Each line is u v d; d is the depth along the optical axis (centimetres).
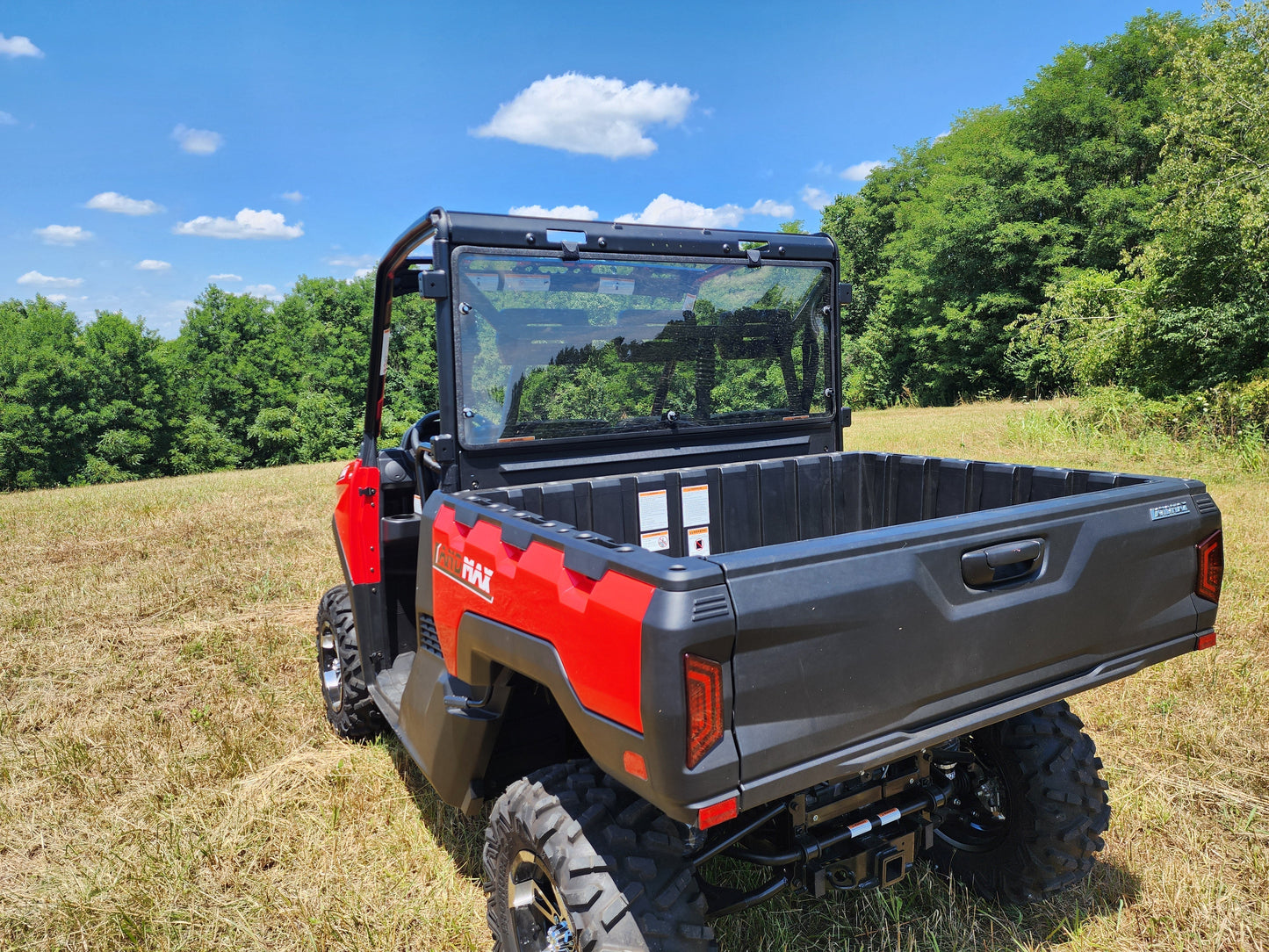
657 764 162
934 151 4806
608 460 311
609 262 297
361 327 5719
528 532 210
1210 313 1197
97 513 1188
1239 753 354
